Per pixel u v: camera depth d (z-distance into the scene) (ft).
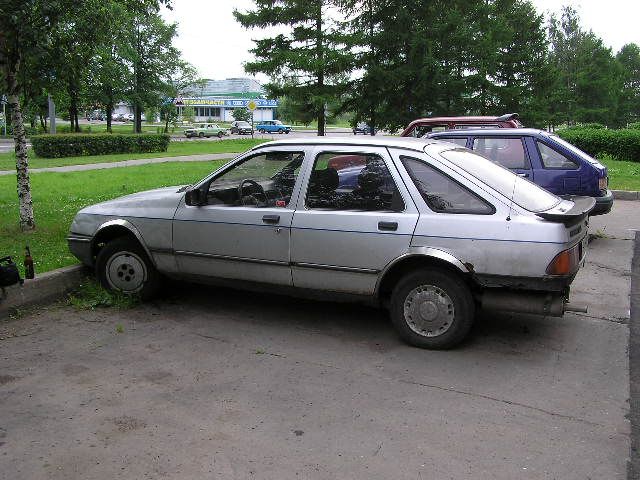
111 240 20.29
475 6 81.05
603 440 11.27
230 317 18.43
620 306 19.51
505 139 29.60
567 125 157.28
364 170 16.33
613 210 39.78
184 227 18.28
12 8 22.53
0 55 25.14
